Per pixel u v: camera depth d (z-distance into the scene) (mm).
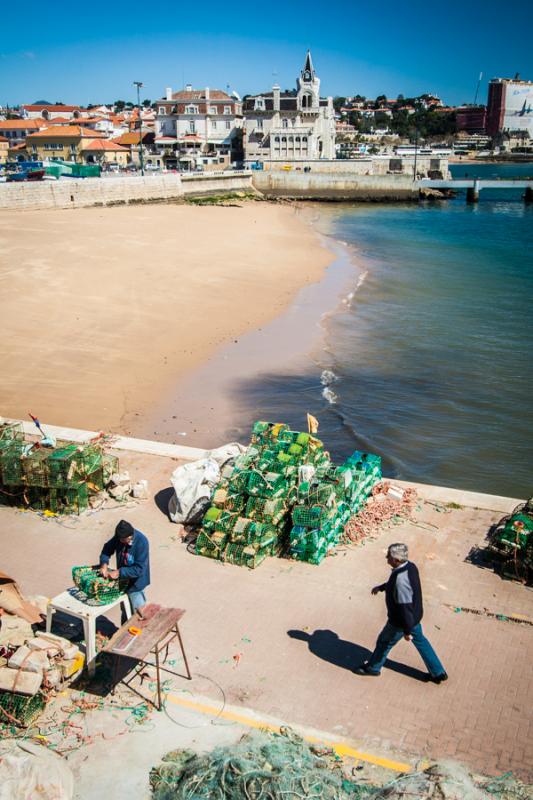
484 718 6770
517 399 19703
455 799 5348
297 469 10609
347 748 6352
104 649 6570
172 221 55812
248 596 8742
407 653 7793
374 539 10102
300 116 110625
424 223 74250
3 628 7465
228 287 33125
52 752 5945
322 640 7910
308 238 55250
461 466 15445
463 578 9094
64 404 18109
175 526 10562
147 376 20875
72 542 10062
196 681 7215
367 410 18781
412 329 27422
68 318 25656
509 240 58719
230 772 5699
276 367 22359
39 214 54750
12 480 11031
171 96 110750
